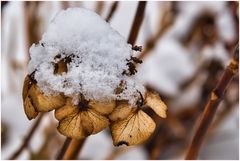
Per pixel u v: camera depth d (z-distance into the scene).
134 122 0.47
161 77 0.99
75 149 0.56
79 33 0.46
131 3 0.95
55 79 0.46
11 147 0.79
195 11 0.96
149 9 0.88
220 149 0.98
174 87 0.99
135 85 0.47
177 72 1.00
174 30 1.01
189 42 1.02
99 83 0.46
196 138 0.54
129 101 0.46
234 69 0.52
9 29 0.79
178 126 0.96
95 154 0.90
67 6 0.66
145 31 0.85
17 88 0.86
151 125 0.47
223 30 0.92
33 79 0.46
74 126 0.46
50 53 0.46
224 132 0.99
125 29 0.93
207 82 0.96
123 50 0.46
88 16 0.47
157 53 1.02
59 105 0.46
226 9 0.92
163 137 0.96
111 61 0.46
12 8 0.76
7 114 0.84
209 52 0.95
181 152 0.93
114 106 0.46
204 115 0.54
